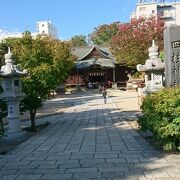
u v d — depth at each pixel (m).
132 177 7.38
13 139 14.21
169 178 7.20
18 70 14.93
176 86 11.93
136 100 34.12
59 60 35.22
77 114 24.95
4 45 42.69
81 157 9.77
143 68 15.04
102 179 7.31
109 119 20.62
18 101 14.94
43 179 7.51
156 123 10.02
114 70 59.34
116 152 10.37
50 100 40.72
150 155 9.73
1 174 8.11
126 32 47.34
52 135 15.14
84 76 60.72
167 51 13.97
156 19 46.97
